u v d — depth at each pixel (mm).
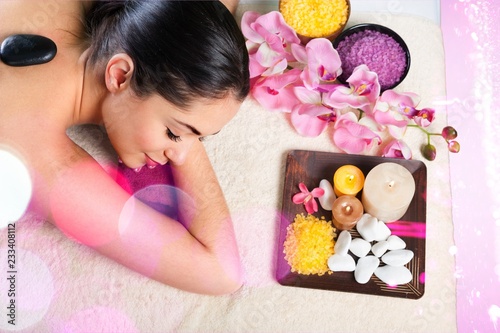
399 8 1597
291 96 1431
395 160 1374
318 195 1340
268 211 1403
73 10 1151
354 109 1462
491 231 1473
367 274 1279
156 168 1374
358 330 1315
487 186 1501
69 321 1319
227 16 1033
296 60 1441
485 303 1421
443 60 1535
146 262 1163
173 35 991
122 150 1203
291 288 1342
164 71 1003
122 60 1039
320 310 1327
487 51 1599
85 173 1117
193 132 1096
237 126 1469
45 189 1107
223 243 1224
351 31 1422
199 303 1341
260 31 1327
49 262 1351
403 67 1396
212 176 1266
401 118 1399
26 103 1099
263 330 1321
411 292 1295
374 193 1276
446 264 1366
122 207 1125
